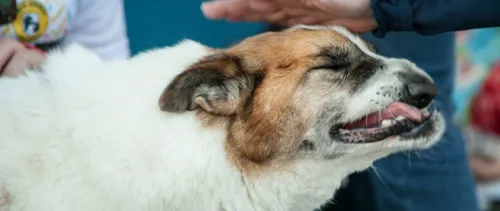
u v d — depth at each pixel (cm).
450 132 208
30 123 169
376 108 173
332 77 173
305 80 173
